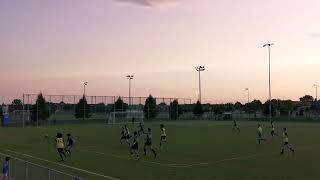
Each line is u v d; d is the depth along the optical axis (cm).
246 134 5650
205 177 2372
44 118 9450
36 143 4469
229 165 2828
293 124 8925
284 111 14038
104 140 4725
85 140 4734
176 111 11969
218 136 5281
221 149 3772
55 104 10188
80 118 10281
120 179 2302
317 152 3581
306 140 4741
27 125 8506
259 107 17212
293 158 3183
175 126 7788
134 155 3344
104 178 2328
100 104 10688
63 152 3222
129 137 4184
